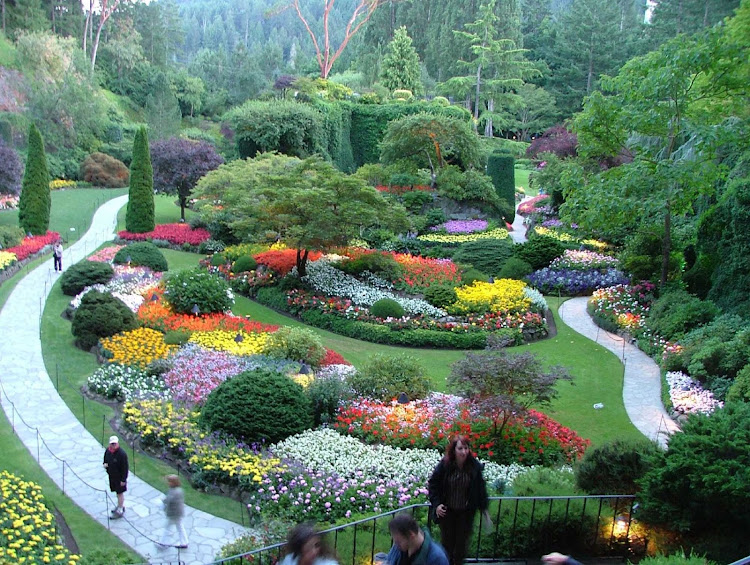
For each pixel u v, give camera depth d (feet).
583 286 79.87
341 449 37.86
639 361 58.39
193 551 30.07
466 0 217.15
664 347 58.08
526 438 39.70
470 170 119.14
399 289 76.02
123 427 42.24
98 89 162.50
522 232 116.26
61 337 58.70
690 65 61.05
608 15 211.20
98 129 159.94
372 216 71.20
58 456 38.50
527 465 38.04
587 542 25.38
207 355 52.03
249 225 73.46
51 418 43.42
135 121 190.49
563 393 50.88
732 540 22.54
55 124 145.38
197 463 36.81
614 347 62.13
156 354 52.54
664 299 63.26
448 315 67.10
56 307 66.69
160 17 248.11
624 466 27.04
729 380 47.52
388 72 187.73
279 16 420.77
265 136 125.08
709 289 65.26
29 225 91.61
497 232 105.91
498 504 26.11
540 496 25.91
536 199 146.10
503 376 38.58
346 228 73.00
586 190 67.05
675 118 67.36
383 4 240.94
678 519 23.21
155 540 30.76
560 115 210.38
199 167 107.76
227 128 185.47
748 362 47.39
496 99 202.39
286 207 72.38
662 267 68.59
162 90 187.52
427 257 91.61
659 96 62.85
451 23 218.18
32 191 91.45
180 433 39.11
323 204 72.08
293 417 39.70
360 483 34.40
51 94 144.97
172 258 90.27
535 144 161.58
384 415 42.22
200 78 228.43
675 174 60.59
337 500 32.73
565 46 210.79
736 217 60.70
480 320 65.10
